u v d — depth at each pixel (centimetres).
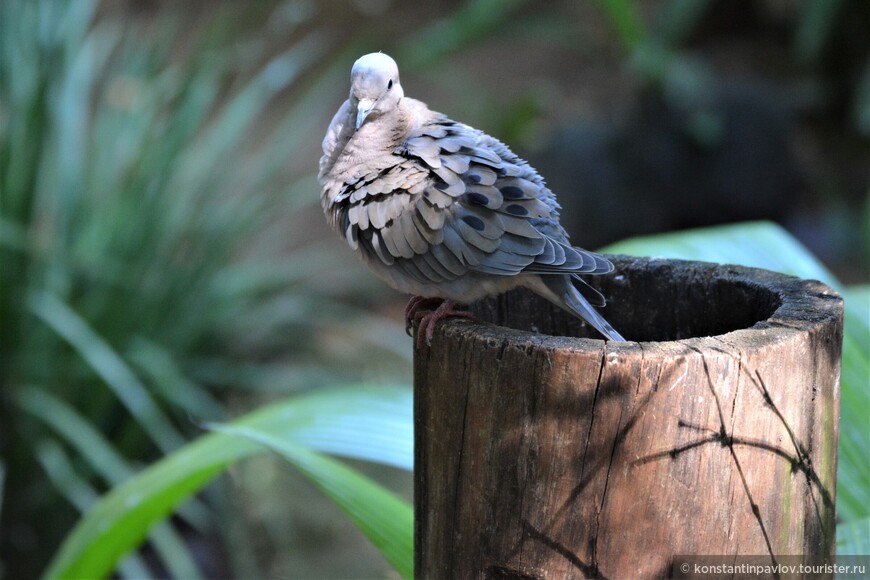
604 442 406
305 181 1304
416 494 482
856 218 1797
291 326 1310
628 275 550
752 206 1656
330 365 1348
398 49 1681
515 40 2247
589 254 498
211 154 1202
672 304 543
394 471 1229
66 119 1130
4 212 1054
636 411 400
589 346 405
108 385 1064
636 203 1662
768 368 407
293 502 1195
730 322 523
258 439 543
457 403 436
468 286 514
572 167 1659
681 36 1977
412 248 513
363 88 562
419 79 2097
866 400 588
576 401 404
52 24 1068
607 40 2153
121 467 996
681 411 400
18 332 1041
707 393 400
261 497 1196
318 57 2155
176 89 1188
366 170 541
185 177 1202
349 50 1484
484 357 420
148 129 1134
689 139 1625
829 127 2036
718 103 1633
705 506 412
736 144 1628
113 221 1107
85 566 613
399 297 1630
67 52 1108
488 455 428
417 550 487
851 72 2009
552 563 424
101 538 592
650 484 408
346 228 548
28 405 1030
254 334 1273
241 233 1180
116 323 1084
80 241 1095
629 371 396
